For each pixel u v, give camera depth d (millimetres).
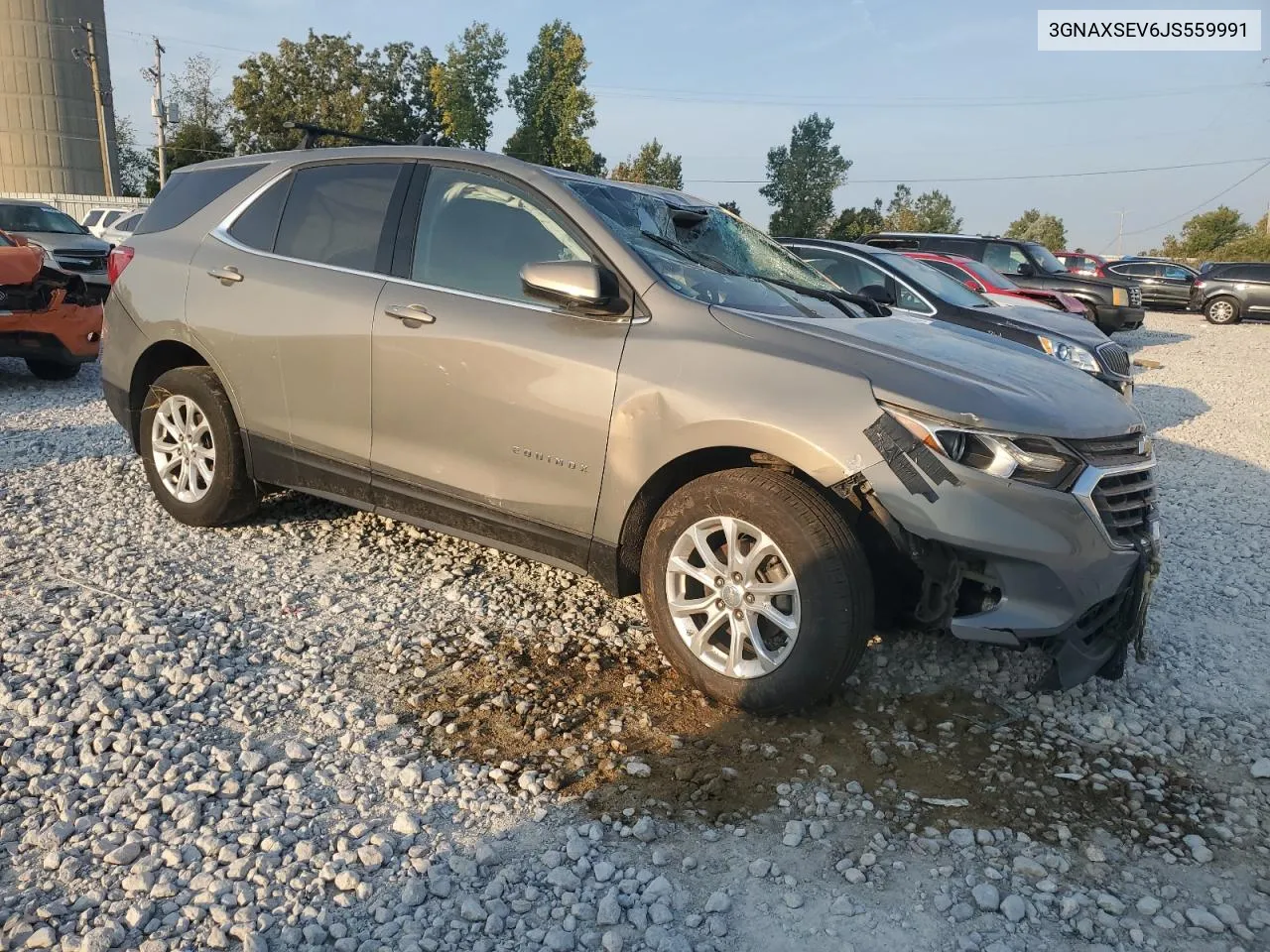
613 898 2330
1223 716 3504
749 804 2771
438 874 2424
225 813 2617
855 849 2600
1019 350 3934
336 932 2211
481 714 3209
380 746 2996
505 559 4633
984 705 3434
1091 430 3092
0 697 3109
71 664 3359
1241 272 25297
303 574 4316
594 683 3455
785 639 3174
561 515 3555
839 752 3066
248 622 3799
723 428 3135
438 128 58031
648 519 3480
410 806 2705
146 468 4926
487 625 3895
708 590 3260
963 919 2357
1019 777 2990
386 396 3920
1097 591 3027
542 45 54219
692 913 2338
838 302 4027
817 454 3004
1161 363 15969
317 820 2623
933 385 3035
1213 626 4391
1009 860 2586
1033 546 2926
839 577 2979
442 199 3980
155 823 2562
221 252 4535
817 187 74062
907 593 3295
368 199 4184
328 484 4246
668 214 4051
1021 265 14844
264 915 2244
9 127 44281
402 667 3512
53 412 7688
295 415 4246
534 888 2395
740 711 3275
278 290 4250
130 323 4824
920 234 14758
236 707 3160
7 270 7949
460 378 3693
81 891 2305
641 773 2891
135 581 4109
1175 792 2977
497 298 3723
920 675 3615
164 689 3254
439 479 3850
